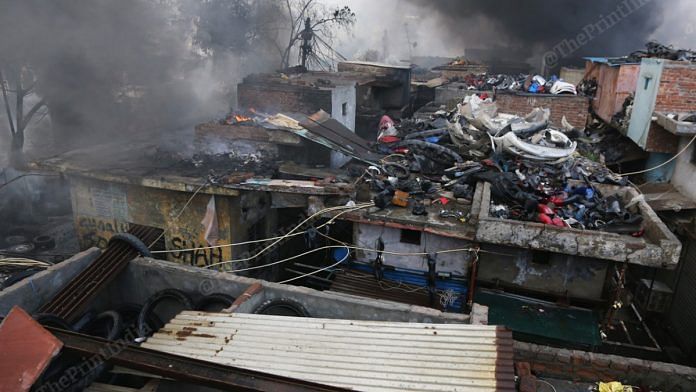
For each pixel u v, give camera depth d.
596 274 9.12
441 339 4.80
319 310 6.23
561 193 10.16
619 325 12.34
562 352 6.12
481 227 8.58
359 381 4.42
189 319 5.65
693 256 11.59
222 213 11.43
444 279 9.88
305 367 4.66
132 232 9.06
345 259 10.45
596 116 19.30
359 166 12.44
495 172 10.98
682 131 11.10
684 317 11.62
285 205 10.98
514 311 9.04
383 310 5.86
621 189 10.58
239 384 3.81
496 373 4.35
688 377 5.77
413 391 4.25
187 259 12.21
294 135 12.48
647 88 13.53
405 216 9.58
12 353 4.32
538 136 11.88
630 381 5.99
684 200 11.92
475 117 12.87
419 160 12.14
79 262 7.14
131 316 7.02
